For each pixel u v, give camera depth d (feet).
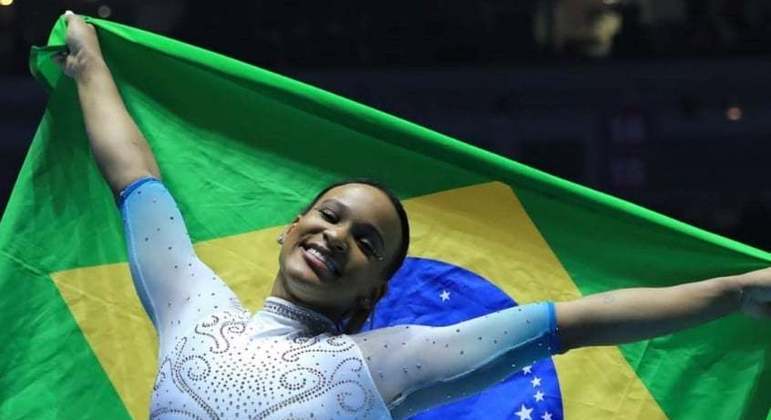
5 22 65.26
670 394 26.40
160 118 26.91
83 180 26.55
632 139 64.49
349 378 22.09
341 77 65.67
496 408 26.32
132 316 26.16
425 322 26.58
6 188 64.69
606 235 26.43
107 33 26.84
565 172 64.90
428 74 65.46
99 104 25.44
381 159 26.81
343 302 23.06
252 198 26.81
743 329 26.25
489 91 65.16
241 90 26.91
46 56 26.68
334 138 26.81
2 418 25.49
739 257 25.95
